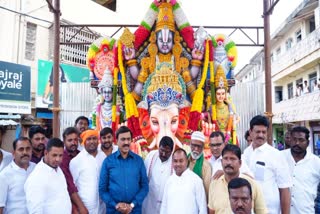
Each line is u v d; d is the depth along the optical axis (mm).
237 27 7711
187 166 3566
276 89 20500
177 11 5926
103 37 6527
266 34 6652
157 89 5793
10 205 3236
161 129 5711
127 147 3740
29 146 3402
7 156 3902
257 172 3410
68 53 12898
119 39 6000
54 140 3238
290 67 16781
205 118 5945
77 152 4016
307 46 14352
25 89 9781
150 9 5965
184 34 5930
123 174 3701
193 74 5977
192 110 5809
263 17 6719
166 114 5750
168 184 3469
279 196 3385
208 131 5809
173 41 5973
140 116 5855
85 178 3727
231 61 6172
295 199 3699
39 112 11773
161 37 5852
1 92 8984
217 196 2885
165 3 5875
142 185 3807
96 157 4000
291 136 3791
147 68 5980
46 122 12016
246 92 7945
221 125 6008
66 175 3604
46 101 11789
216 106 6055
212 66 5977
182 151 3418
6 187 3197
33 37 11711
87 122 5355
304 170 3725
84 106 8516
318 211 3928
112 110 5961
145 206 4160
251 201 2387
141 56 6066
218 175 3047
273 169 3377
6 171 3266
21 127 10281
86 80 13391
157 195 3955
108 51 6523
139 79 5973
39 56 11859
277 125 20750
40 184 3066
